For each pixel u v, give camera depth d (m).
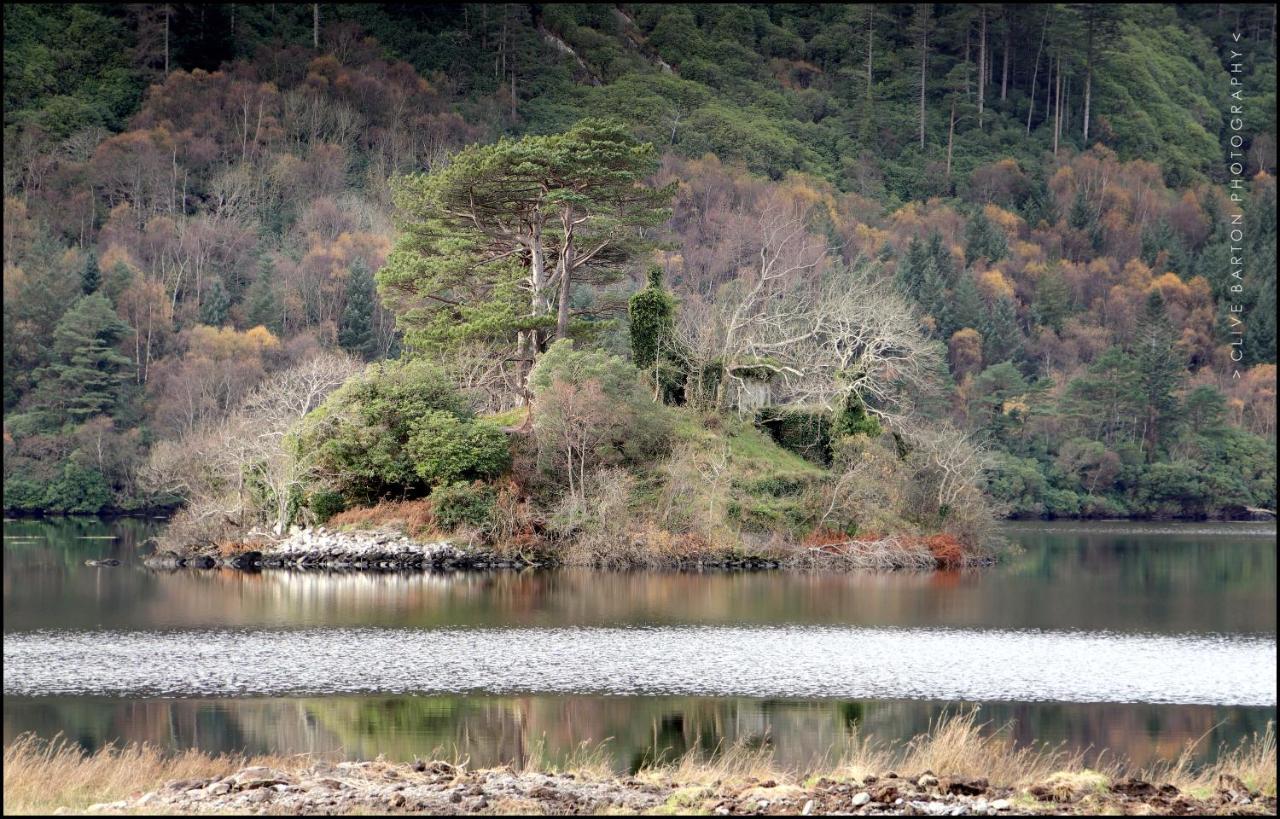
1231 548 105.50
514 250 97.44
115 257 163.88
